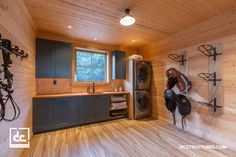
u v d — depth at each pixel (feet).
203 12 7.54
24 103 6.94
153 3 6.65
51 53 10.28
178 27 9.68
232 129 7.09
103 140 8.27
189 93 9.47
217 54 7.81
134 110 12.72
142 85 12.92
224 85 7.47
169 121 11.34
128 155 6.63
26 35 7.37
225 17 7.48
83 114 10.82
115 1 6.48
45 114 9.27
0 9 4.20
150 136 8.82
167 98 10.67
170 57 11.25
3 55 4.26
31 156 6.49
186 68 9.78
